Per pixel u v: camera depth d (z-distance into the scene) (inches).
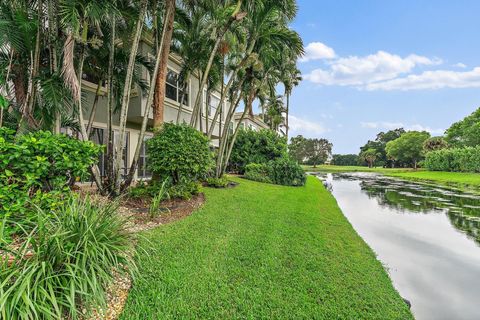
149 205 243.6
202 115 599.8
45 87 190.7
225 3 347.6
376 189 718.5
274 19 414.3
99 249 98.8
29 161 117.6
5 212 109.2
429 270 183.8
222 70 500.4
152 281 119.1
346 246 202.4
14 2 193.9
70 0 187.5
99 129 364.8
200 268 137.8
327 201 430.6
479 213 386.3
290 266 154.1
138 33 246.1
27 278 75.0
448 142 1672.0
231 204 306.5
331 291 130.4
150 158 279.4
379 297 130.6
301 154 2281.0
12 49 198.8
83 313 87.3
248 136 830.5
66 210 114.1
